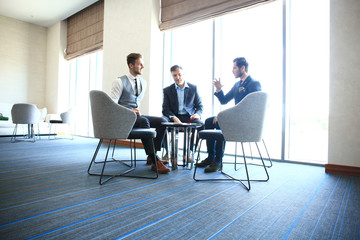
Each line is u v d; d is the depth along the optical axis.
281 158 3.15
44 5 6.27
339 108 2.48
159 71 4.53
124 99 2.46
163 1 4.45
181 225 1.12
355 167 2.36
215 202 1.47
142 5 4.55
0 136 6.18
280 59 3.20
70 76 7.48
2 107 6.56
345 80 2.46
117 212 1.28
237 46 3.97
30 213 1.24
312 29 3.33
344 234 1.06
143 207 1.36
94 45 6.17
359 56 2.40
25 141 5.18
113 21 5.15
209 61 3.95
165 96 3.04
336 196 1.64
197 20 3.94
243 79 2.52
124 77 2.49
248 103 1.78
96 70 6.62
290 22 3.25
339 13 2.51
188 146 2.65
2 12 6.73
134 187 1.78
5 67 7.05
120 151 3.89
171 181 1.99
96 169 2.41
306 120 3.61
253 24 3.96
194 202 1.46
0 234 1.00
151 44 4.38
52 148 4.11
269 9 3.42
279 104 3.20
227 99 2.75
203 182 1.97
